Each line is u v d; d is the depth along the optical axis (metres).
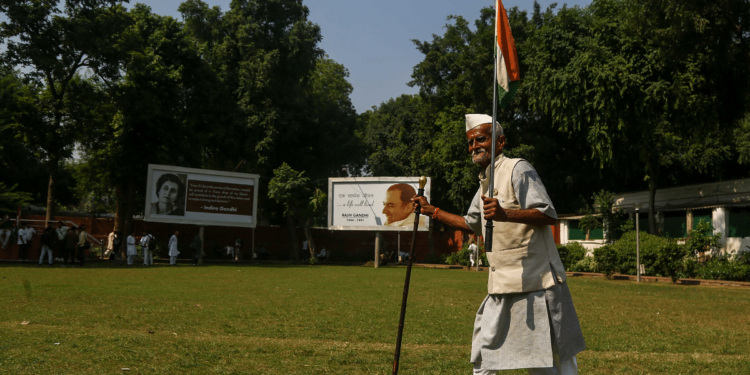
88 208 53.22
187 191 29.50
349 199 30.58
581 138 31.53
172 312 8.81
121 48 28.20
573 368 3.00
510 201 3.10
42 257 23.33
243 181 30.83
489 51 33.09
